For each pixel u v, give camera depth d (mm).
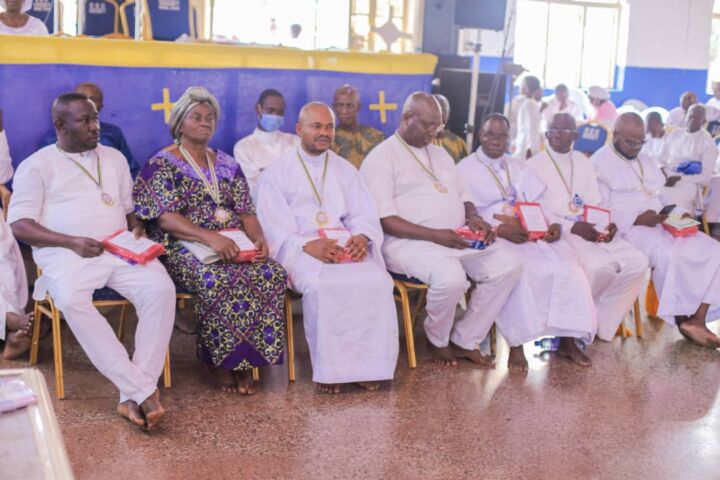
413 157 4562
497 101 6805
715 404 4043
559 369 4445
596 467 3320
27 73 4652
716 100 11578
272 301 3857
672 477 3275
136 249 3660
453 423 3670
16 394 1927
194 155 4043
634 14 13203
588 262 4715
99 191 3824
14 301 4129
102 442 3330
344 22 8828
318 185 4340
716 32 13930
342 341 3934
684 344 4984
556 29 13227
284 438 3445
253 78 5188
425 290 4648
